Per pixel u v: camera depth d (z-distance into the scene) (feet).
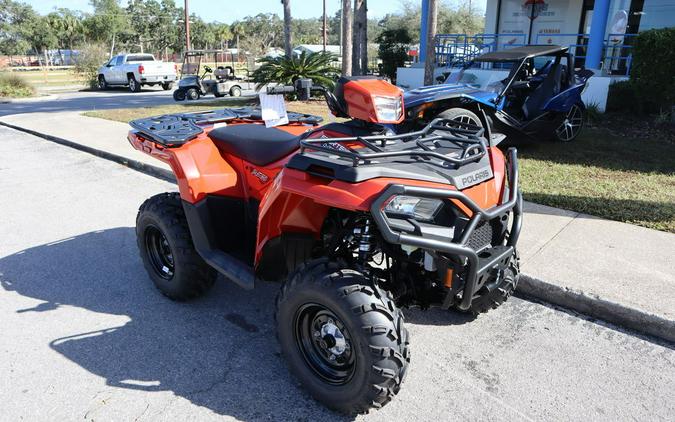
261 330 12.64
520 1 60.34
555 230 17.22
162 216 12.99
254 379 10.78
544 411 9.80
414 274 10.13
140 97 75.10
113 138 36.47
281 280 12.08
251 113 15.11
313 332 9.84
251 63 106.83
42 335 12.45
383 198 8.36
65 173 28.22
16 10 230.48
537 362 11.28
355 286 8.77
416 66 58.95
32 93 81.25
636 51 34.81
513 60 28.30
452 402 10.06
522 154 27.99
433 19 45.24
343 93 11.23
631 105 37.93
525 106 28.86
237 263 11.92
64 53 226.79
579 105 30.17
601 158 26.86
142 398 10.20
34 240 18.57
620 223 17.83
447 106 26.23
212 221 12.44
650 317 12.16
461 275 9.37
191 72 74.54
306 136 12.10
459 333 12.40
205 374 10.95
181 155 12.37
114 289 14.78
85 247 17.85
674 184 21.95
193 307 13.73
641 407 9.88
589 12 56.49
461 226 9.31
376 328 8.54
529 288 14.06
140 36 238.68
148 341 12.17
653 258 15.03
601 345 11.89
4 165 30.25
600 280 13.78
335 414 9.76
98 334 12.50
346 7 50.80
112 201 23.11
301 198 9.73
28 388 10.52
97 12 244.63
